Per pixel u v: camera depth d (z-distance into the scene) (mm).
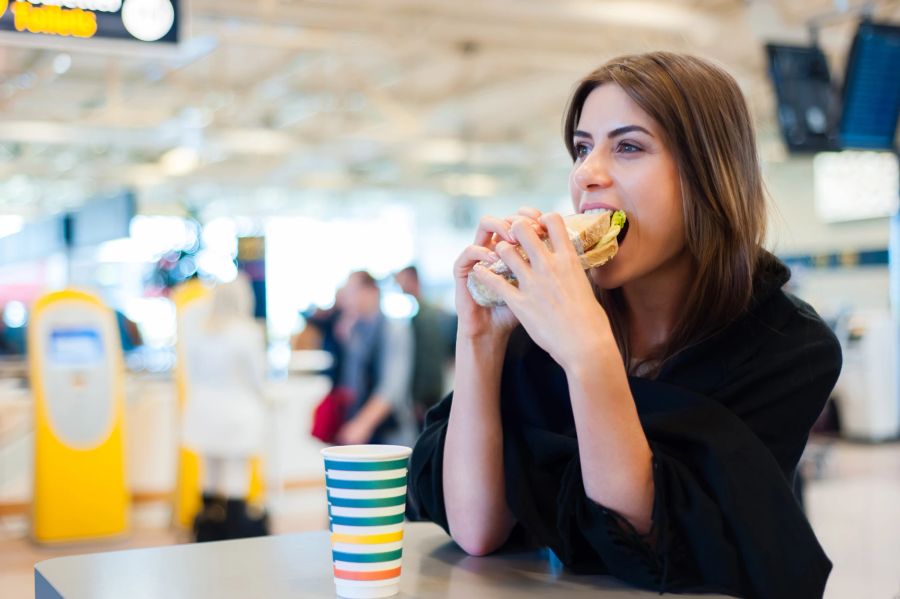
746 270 1217
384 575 1034
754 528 1080
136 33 3691
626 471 1090
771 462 1117
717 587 1087
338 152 15398
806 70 5480
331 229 21422
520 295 1131
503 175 19422
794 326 1229
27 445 7250
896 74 5469
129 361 8562
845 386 9984
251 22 8617
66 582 1101
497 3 7156
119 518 6375
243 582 1098
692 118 1200
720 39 7723
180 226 16984
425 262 21828
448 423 1317
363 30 8773
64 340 6281
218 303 5617
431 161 16078
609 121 1228
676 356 1212
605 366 1083
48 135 11859
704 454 1116
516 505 1222
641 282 1307
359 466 1020
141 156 16391
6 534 6516
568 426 1264
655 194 1206
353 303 4867
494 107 13391
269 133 13078
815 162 14234
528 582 1124
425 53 9719
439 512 1313
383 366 4727
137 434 7504
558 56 9641
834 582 4445
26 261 13680
